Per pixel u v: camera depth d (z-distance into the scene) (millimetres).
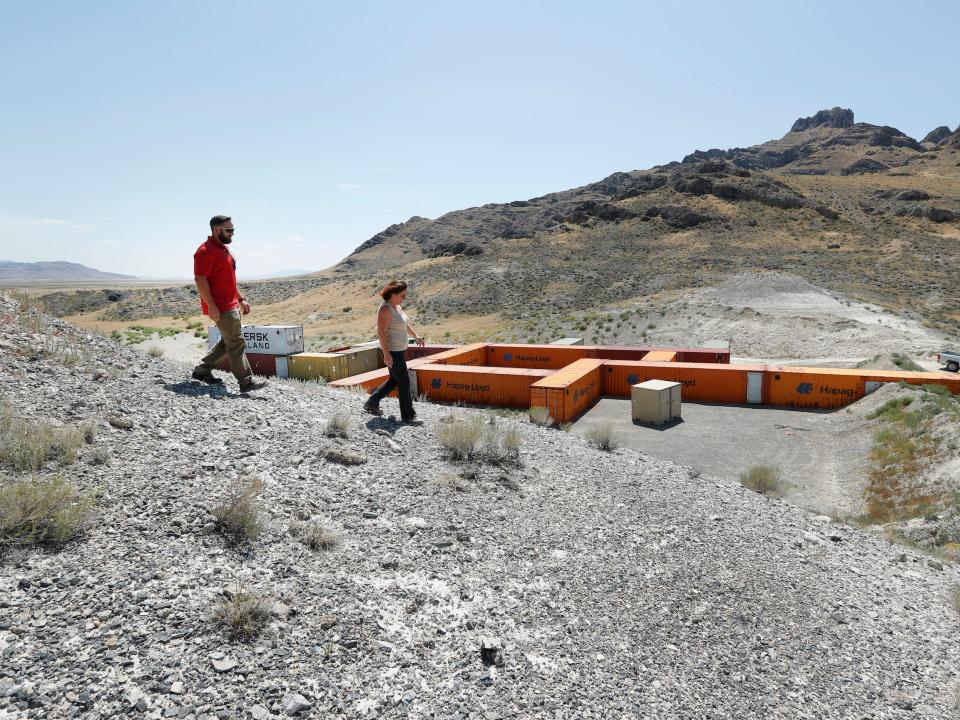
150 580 3982
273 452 6555
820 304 61750
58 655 3180
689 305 65938
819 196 131375
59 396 6305
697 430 25500
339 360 39531
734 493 10297
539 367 42312
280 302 137125
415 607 4547
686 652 4879
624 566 6074
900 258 89875
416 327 86812
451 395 32531
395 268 146000
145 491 5023
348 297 119688
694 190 134500
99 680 3092
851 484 18312
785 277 69062
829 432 24781
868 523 14531
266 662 3551
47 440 5156
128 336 79750
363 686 3604
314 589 4406
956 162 173125
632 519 7449
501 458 8445
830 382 29281
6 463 4812
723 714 4238
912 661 5668
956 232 106125
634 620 5152
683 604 5641
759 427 25828
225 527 4844
